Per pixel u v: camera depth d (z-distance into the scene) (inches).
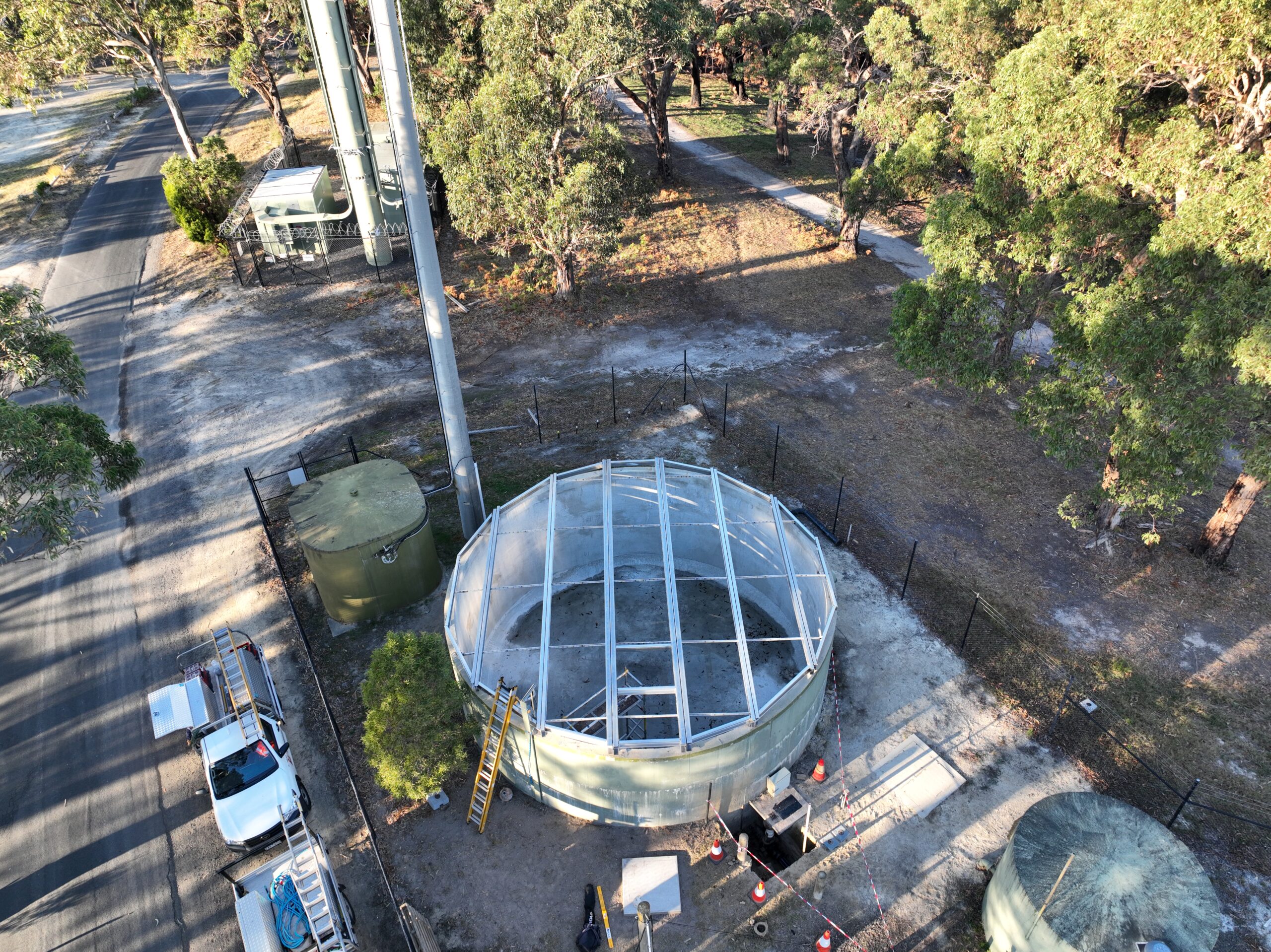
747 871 647.1
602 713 745.0
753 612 912.9
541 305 1609.3
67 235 1867.6
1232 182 685.3
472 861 657.0
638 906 602.5
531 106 1318.9
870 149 1721.2
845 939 600.4
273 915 596.7
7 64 1772.9
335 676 823.7
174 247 1819.6
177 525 1047.6
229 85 2979.8
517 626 898.1
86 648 880.3
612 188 1412.4
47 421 830.5
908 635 868.0
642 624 895.7
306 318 1565.0
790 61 1779.0
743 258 1833.2
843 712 781.9
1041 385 880.3
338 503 871.1
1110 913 510.0
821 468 1133.1
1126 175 776.9
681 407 1273.4
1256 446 723.4
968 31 1064.2
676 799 654.5
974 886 635.5
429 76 1485.0
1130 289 761.6
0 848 686.5
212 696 782.5
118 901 645.9
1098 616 890.1
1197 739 754.8
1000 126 894.4
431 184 1899.6
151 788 734.5
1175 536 1001.5
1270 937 600.1
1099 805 578.6
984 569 956.0
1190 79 757.9
